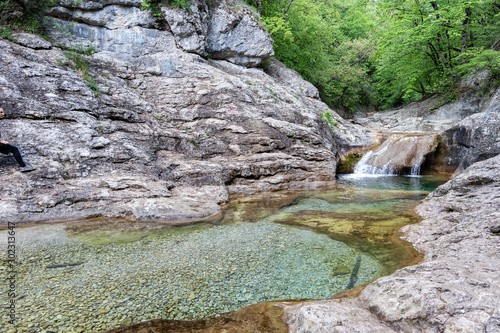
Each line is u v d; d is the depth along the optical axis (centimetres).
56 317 284
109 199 647
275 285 354
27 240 485
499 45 1647
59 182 652
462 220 493
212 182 846
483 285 245
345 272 388
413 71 1973
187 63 1200
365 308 266
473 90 1641
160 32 1207
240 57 1461
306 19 1927
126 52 1151
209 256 437
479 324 201
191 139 983
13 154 621
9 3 975
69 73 894
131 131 875
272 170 993
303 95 1590
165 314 292
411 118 1864
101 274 375
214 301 318
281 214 671
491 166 605
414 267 315
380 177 1252
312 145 1159
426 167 1379
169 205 665
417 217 622
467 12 1669
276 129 1118
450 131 1310
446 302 223
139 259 423
